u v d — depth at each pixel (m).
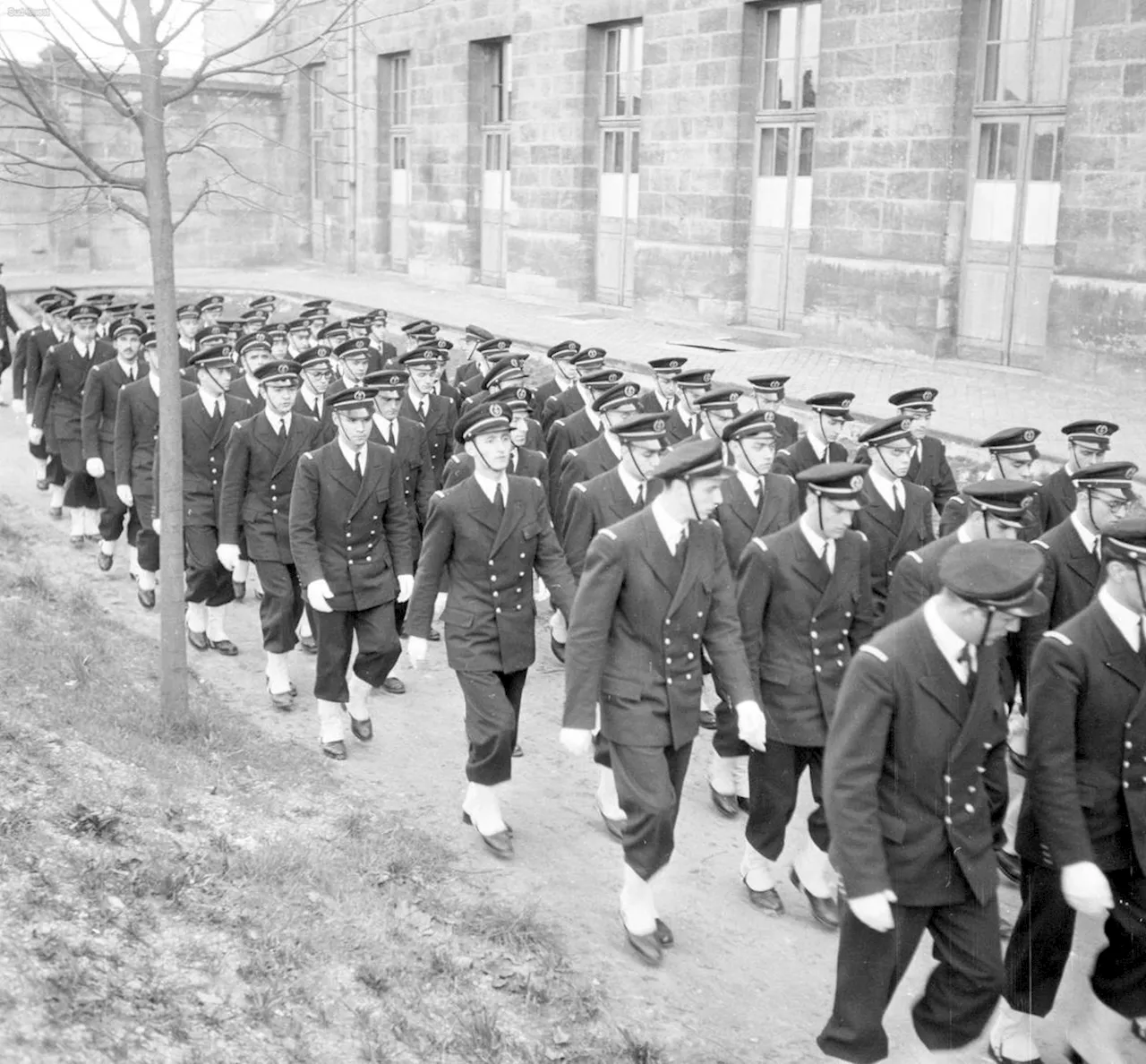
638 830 5.68
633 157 21.77
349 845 6.41
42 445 13.71
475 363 13.20
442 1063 4.76
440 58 25.92
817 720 6.05
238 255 31.34
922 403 8.97
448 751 8.17
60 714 7.06
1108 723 4.83
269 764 7.48
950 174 16.03
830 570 6.10
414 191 27.39
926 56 16.03
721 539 5.95
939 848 4.54
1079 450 7.91
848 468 5.94
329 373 10.26
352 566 7.82
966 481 12.40
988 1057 5.21
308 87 30.70
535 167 23.42
